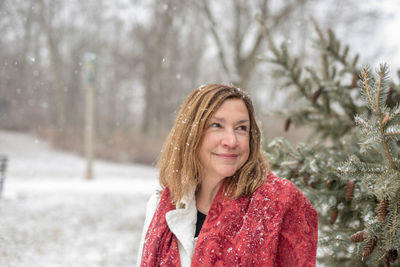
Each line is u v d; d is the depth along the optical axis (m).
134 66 25.55
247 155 1.24
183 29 20.56
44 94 32.16
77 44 28.38
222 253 1.15
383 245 1.41
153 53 21.80
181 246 1.31
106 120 32.12
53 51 26.44
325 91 2.35
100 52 29.38
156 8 15.41
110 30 26.47
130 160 19.86
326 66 2.43
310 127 2.51
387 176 1.35
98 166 18.31
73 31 27.16
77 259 4.91
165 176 1.44
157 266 1.32
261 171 1.25
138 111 42.50
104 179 14.02
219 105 1.22
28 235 5.43
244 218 1.17
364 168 1.45
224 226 1.18
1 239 4.82
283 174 1.87
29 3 12.14
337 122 2.36
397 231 1.33
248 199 1.21
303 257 1.08
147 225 1.53
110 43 27.27
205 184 1.33
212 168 1.24
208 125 1.22
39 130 30.66
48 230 6.08
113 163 19.67
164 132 24.77
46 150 23.19
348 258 1.91
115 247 5.80
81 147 22.52
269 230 1.11
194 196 1.36
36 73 26.22
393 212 1.35
